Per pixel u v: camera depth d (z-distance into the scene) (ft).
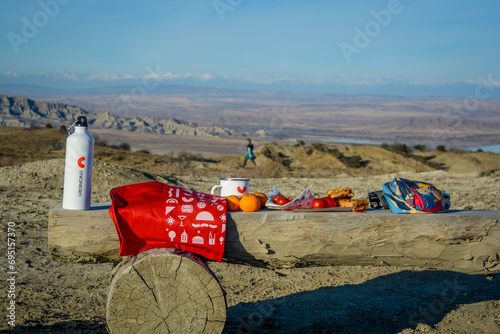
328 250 10.33
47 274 16.31
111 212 9.28
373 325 12.24
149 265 8.75
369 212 11.07
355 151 128.47
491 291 15.17
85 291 14.67
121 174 36.81
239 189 11.69
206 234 9.50
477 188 37.50
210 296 8.90
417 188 11.51
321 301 14.24
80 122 9.84
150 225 9.34
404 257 10.61
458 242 10.53
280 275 17.30
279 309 13.46
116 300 8.74
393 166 115.96
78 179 9.70
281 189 38.58
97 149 121.08
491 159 132.36
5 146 129.49
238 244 10.11
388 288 15.65
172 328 8.89
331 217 10.26
